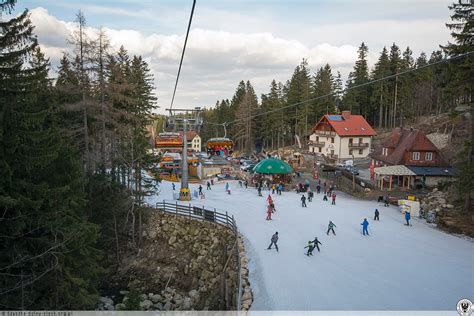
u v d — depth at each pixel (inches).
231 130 4640.8
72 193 844.0
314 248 991.6
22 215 643.5
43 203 717.3
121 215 1328.7
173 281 1153.4
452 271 832.9
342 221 1293.1
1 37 614.2
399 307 661.3
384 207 1545.3
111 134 1253.7
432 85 3732.8
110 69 1218.0
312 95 3666.3
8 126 628.7
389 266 863.1
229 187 2121.1
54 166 803.4
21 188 671.1
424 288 741.9
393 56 3503.9
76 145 1059.9
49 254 718.5
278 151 3516.2
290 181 2176.4
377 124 4074.8
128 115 1306.6
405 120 3750.0
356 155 3070.9
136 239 1375.5
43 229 736.3
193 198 1774.1
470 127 1314.0
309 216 1370.6
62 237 737.0
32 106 708.7
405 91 3484.3
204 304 948.0
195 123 1760.6
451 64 1246.3
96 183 1171.9
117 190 1263.5
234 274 946.7
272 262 887.1
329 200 1710.1
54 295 753.0
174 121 1739.7
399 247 1005.2
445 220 1224.2
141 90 1823.3
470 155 1270.9
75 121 1195.9
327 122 3213.6
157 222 1432.1
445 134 2583.7
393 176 2017.7
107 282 1161.4
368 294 715.4
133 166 1352.1
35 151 653.3
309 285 756.0
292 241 1057.5
